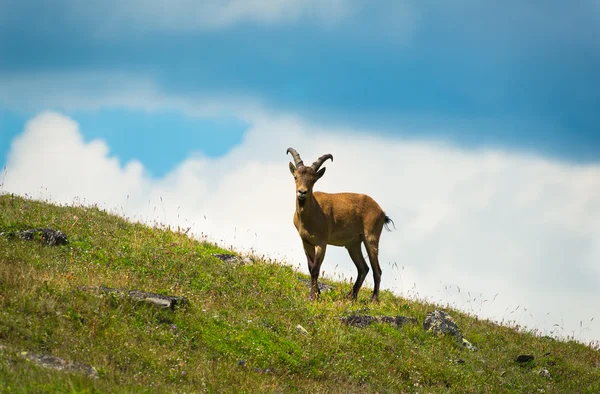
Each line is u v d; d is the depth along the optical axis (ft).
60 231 194.49
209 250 234.58
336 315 196.24
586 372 207.41
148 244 213.46
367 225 230.27
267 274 220.84
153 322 148.05
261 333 162.61
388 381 164.76
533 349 221.87
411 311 217.15
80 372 115.75
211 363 141.69
